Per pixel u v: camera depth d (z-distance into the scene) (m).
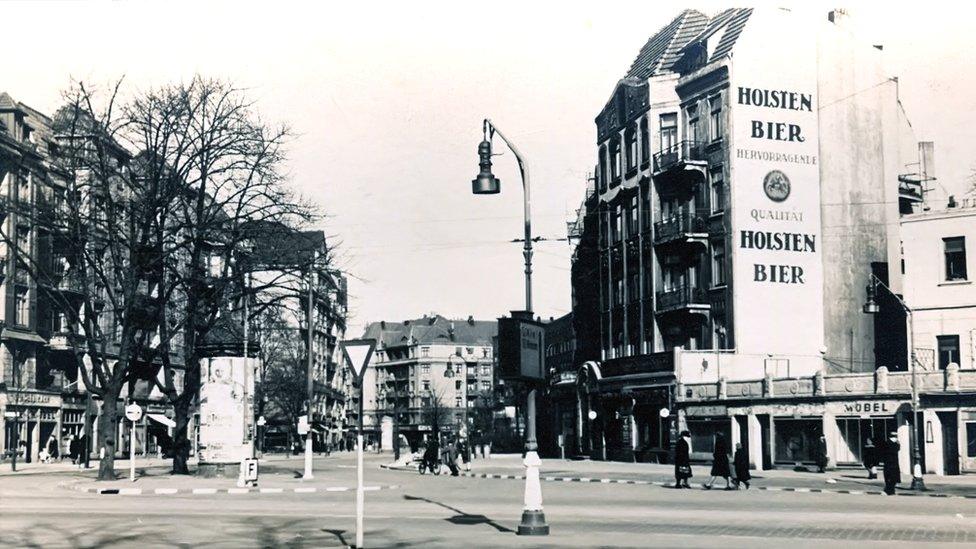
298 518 18.92
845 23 51.81
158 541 14.80
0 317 53.00
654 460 52.19
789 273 50.03
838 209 51.06
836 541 15.02
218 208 35.59
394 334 169.50
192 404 73.25
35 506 22.25
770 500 25.25
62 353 59.03
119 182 40.47
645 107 55.25
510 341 15.86
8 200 37.47
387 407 165.38
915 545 14.44
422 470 44.56
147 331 36.31
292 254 36.59
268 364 76.88
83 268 34.75
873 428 42.25
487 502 24.44
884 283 51.28
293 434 94.75
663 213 54.41
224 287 35.28
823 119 51.19
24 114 54.41
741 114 49.91
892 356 50.84
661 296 53.41
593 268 65.25
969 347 43.28
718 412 47.97
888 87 52.00
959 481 35.25
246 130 35.53
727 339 49.56
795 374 49.59
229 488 29.05
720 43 51.56
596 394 58.75
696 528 17.20
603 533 16.19
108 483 31.30
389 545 14.35
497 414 88.81
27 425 55.19
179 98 34.69
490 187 18.53
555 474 41.03
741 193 49.50
